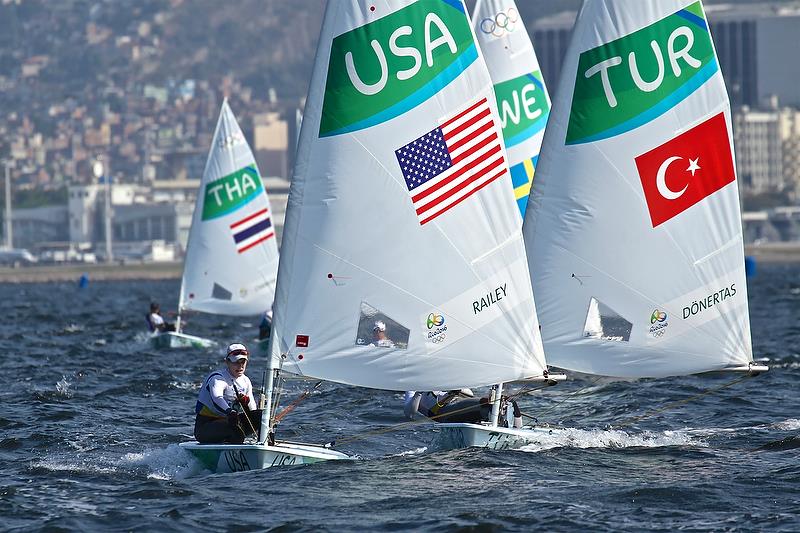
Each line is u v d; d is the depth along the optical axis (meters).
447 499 67.38
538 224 80.25
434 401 81.50
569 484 70.69
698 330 79.88
